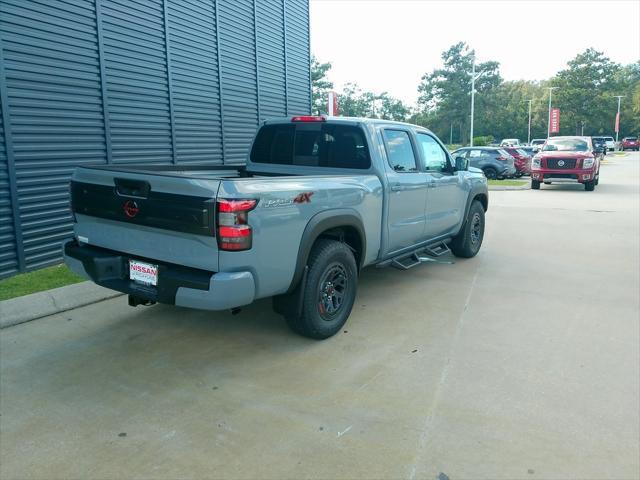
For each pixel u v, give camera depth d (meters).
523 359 3.96
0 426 3.01
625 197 15.55
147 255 3.67
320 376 3.65
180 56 7.91
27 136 5.79
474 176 7.10
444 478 2.57
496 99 86.19
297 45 11.07
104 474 2.59
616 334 4.48
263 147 5.53
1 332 4.34
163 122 7.73
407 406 3.25
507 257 7.47
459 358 3.97
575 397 3.38
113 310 4.90
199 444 2.84
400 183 5.08
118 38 6.81
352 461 2.70
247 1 9.33
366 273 6.47
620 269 6.77
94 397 3.34
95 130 6.64
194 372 3.70
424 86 85.75
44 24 5.85
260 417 3.12
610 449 2.82
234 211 3.24
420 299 5.42
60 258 6.36
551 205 13.55
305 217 3.78
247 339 4.29
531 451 2.80
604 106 76.88
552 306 5.23
